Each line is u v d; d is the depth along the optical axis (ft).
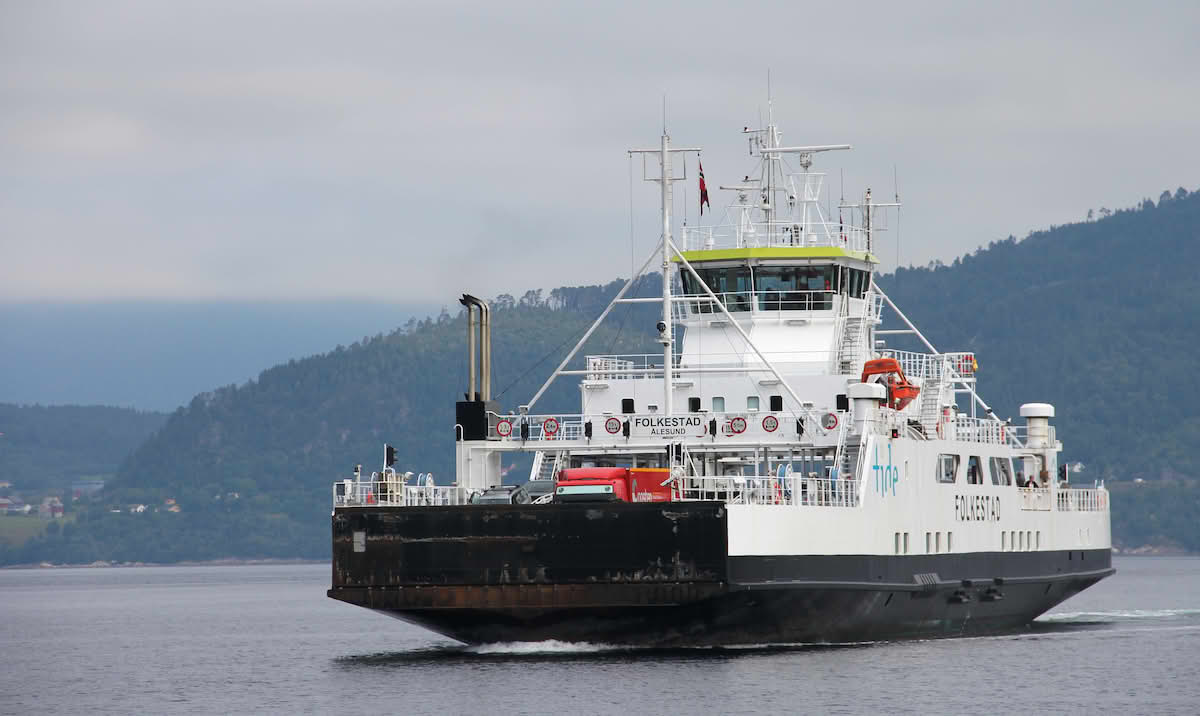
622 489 625.82
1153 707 601.21
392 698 606.96
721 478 640.17
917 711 571.69
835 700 582.76
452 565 623.36
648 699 577.02
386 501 652.89
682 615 625.00
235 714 617.62
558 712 558.97
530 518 618.44
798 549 641.81
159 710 651.25
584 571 615.57
